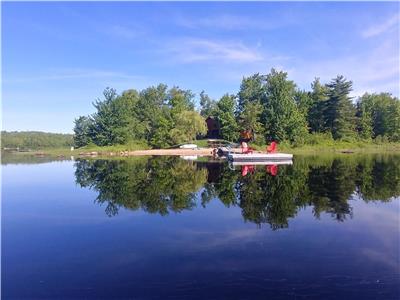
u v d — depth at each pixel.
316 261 8.20
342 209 13.88
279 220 12.21
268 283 7.05
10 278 7.50
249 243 9.66
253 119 71.31
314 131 78.81
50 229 11.47
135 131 76.06
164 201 16.22
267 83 76.44
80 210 14.57
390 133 80.69
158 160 44.97
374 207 14.17
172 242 9.86
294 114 72.12
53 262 8.41
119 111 73.62
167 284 7.09
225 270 7.74
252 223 11.90
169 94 89.00
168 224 11.93
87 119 78.62
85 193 19.16
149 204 15.60
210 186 20.78
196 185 21.34
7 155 64.75
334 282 7.06
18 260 8.57
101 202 16.34
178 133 69.56
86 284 7.17
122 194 18.47
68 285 7.13
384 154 55.00
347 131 75.88
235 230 11.03
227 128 73.62
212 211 13.88
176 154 60.81
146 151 63.88
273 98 74.06
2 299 6.55
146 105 85.00
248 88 80.00
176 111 75.56
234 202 15.66
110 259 8.54
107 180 24.59
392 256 8.49
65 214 13.82
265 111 74.19
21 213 14.14
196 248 9.29
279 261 8.23
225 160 44.00
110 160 46.41
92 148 70.00
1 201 17.11
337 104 75.44
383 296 6.46
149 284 7.11
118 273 7.68
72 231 11.18
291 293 6.62
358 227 11.15
